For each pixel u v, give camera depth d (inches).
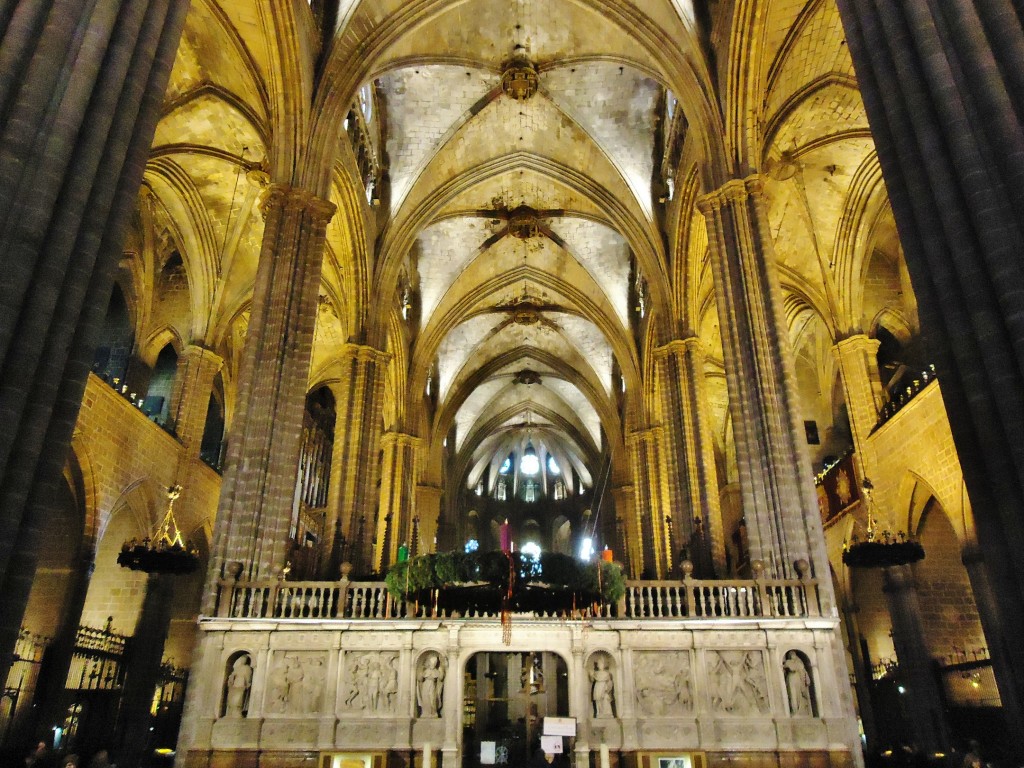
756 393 664.4
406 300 1381.6
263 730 545.3
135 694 875.4
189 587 1112.8
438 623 564.4
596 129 1088.8
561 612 580.4
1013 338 296.5
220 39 772.6
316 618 568.4
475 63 995.9
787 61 785.6
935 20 352.8
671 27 821.9
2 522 286.5
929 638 915.4
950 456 810.8
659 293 1093.1
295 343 690.2
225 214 1024.9
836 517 1106.7
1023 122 313.1
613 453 1675.7
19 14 336.5
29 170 318.0
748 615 586.9
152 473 946.7
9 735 726.5
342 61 810.2
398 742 541.3
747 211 735.1
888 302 1072.8
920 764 765.3
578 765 537.3
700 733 546.6
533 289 1540.4
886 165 363.9
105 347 1007.6
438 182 1143.0
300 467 1391.5
